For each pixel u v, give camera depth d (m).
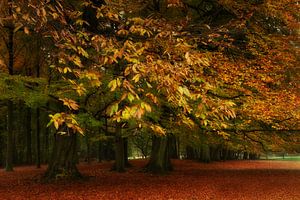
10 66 20.31
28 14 4.84
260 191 17.39
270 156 98.31
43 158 48.06
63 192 15.75
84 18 14.34
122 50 4.93
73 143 19.22
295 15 17.83
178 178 23.58
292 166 42.69
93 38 5.37
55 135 19.27
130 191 16.56
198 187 18.55
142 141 58.94
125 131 20.64
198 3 19.34
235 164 45.78
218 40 15.84
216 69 14.90
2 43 22.34
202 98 4.93
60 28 5.43
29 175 24.56
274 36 17.75
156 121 13.95
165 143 28.12
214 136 21.59
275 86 17.83
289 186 19.48
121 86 4.38
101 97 13.84
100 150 47.03
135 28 6.05
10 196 14.68
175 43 6.25
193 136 22.45
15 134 45.22
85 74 4.96
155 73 4.54
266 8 16.36
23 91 14.66
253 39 16.77
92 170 30.61
